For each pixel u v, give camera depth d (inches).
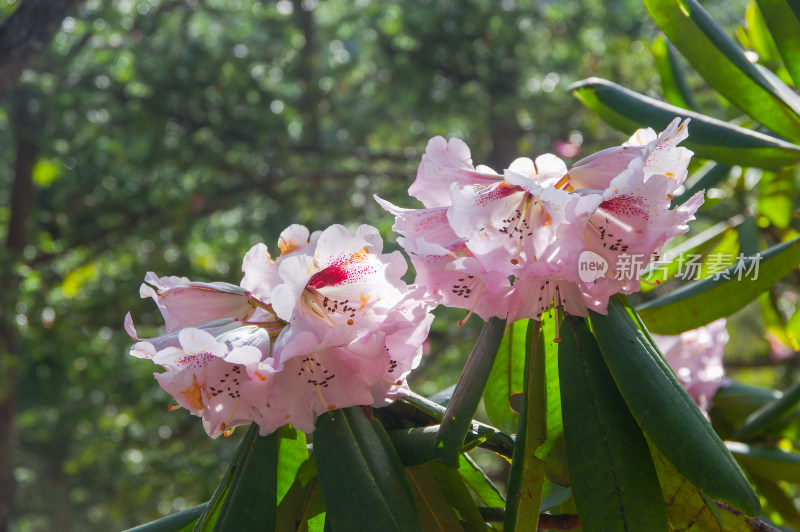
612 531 36.9
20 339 200.7
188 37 206.7
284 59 214.8
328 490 36.7
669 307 46.6
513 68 173.5
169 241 196.2
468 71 174.2
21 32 95.3
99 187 204.1
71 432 279.7
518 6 182.1
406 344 36.7
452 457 36.2
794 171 54.4
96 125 195.0
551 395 39.2
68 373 208.4
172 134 190.9
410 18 175.0
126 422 182.9
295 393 36.5
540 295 36.7
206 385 36.4
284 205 202.5
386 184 206.1
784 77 55.4
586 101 48.5
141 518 174.2
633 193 35.5
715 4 166.9
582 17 183.9
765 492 53.2
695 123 45.3
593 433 37.4
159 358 35.8
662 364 37.5
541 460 38.1
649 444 38.5
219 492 38.3
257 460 37.6
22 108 210.5
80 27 191.3
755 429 52.1
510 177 35.1
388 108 205.8
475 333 157.6
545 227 35.9
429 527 39.6
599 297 36.8
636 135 37.3
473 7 173.8
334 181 205.0
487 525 40.8
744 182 60.3
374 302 36.5
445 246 36.3
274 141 192.9
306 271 35.7
